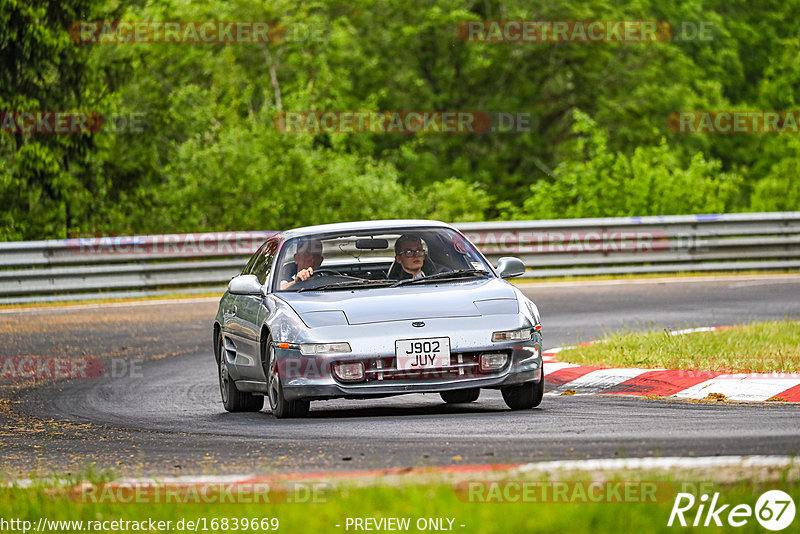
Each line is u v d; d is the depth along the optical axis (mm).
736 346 29938
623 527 11914
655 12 129500
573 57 117812
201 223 78062
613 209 78000
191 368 33875
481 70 118938
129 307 50281
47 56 77562
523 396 23266
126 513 13719
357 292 24312
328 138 104250
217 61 102375
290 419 23094
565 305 46312
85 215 79125
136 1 109312
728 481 13922
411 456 17562
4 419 25672
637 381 26406
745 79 146375
